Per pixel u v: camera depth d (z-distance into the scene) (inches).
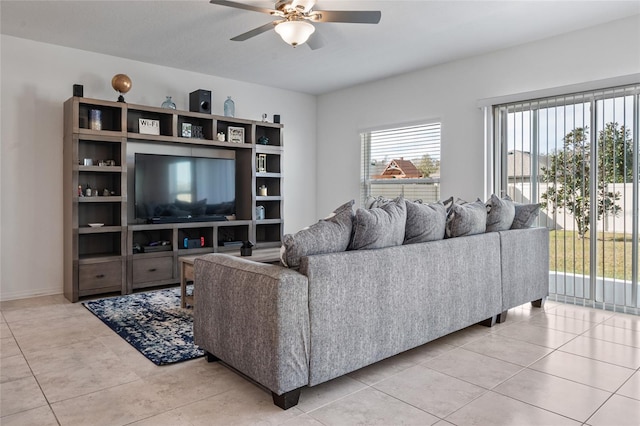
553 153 165.5
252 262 94.7
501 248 135.0
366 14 118.2
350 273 91.4
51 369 100.9
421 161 215.5
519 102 175.9
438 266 112.4
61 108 177.6
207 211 210.7
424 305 108.7
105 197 172.1
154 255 184.1
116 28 158.9
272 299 81.1
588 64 157.9
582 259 157.9
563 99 162.7
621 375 97.5
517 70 177.6
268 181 241.6
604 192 152.2
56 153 176.9
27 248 171.3
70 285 165.9
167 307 155.3
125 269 175.6
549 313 149.7
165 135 197.8
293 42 130.2
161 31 161.6
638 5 139.7
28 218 171.3
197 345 105.6
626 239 147.5
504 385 92.6
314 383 85.8
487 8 141.5
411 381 94.9
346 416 79.7
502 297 135.6
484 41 172.4
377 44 175.5
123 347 115.6
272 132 238.2
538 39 170.2
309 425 76.6
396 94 224.1
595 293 155.6
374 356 96.7
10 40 165.9
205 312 101.4
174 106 199.0
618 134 148.8
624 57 149.6
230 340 92.9
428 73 209.3
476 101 191.0
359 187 245.6
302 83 239.0
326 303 87.1
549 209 166.4
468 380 95.2
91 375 97.6
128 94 194.9
